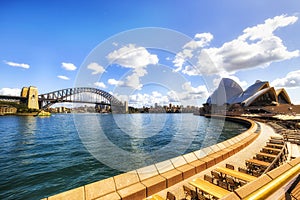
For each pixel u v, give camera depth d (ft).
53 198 9.25
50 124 170.60
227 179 13.91
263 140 34.42
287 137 32.65
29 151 52.06
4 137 86.43
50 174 29.30
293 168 5.29
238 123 134.51
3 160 41.55
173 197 10.47
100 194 10.26
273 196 4.25
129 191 10.91
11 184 25.46
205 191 11.60
